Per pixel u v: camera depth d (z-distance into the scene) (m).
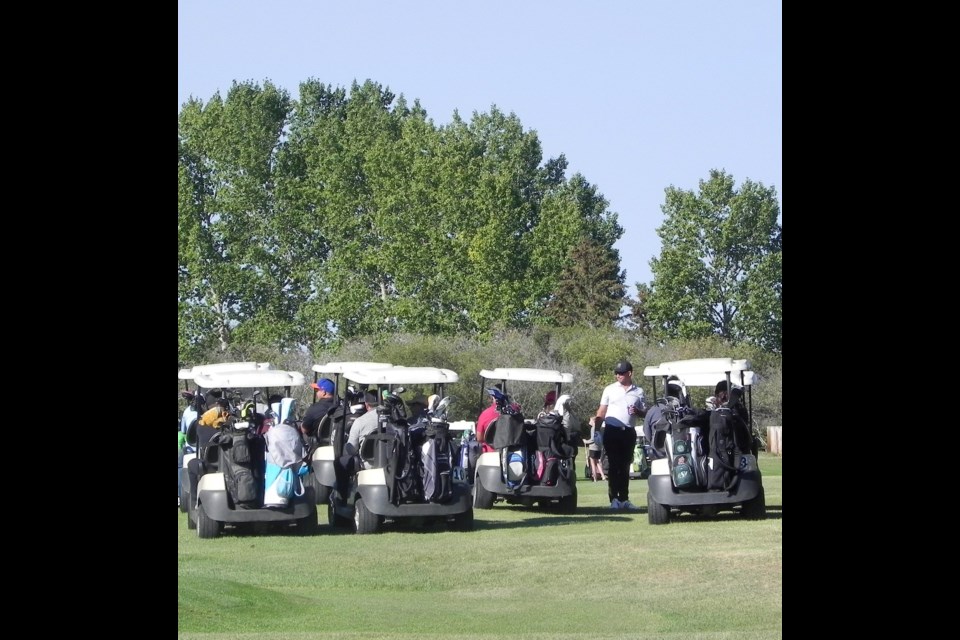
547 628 12.91
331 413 24.94
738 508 24.23
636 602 14.45
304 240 114.19
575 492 26.03
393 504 21.88
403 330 99.44
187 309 104.94
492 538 21.05
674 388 24.17
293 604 14.63
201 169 114.19
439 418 22.91
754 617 13.25
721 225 107.81
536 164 141.62
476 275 101.06
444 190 105.31
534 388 76.25
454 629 12.93
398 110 144.62
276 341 103.94
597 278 122.62
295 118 129.50
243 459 21.78
